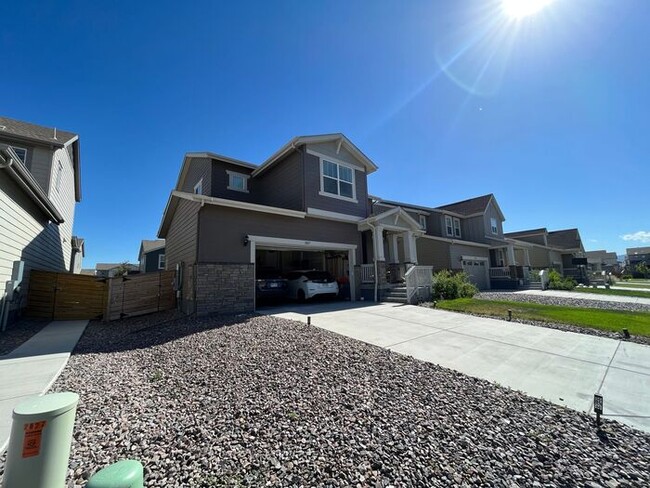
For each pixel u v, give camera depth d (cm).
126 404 320
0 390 361
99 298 1058
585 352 507
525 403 322
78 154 1556
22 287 857
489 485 199
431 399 328
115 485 132
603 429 271
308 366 422
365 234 1404
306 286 1194
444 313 877
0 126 1095
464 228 2428
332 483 200
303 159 1177
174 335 622
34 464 151
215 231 888
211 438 253
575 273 3184
